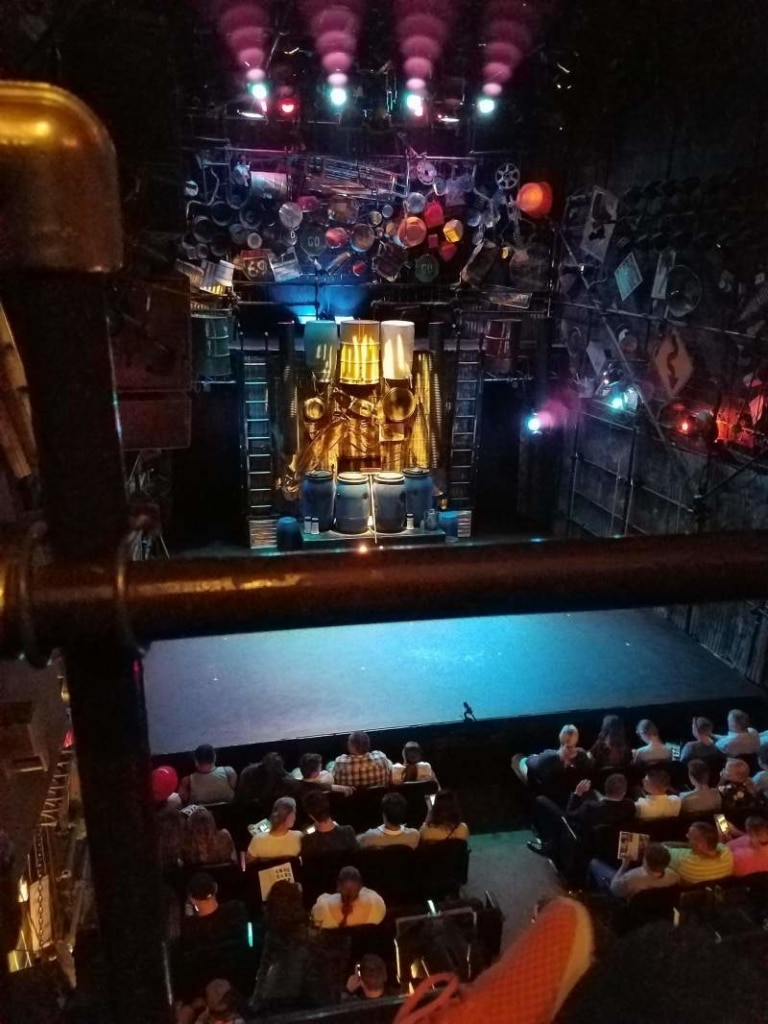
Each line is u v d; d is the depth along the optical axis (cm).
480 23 1402
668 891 716
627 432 1462
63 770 476
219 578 119
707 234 1202
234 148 1477
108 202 112
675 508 1329
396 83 1472
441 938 637
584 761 916
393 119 1514
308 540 1524
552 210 1625
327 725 1065
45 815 459
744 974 90
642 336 1388
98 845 139
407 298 1669
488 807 1037
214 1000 577
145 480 1423
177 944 656
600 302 1505
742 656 1205
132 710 132
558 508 1739
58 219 109
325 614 122
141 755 135
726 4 1143
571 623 1354
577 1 1333
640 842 801
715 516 1231
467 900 711
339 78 1398
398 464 1627
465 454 1659
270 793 841
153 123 783
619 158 1441
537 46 1424
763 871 730
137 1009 151
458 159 1573
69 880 491
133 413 873
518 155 1597
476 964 623
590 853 833
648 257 1352
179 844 748
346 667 1205
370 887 794
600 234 1479
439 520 1627
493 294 1659
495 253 1650
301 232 1559
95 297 115
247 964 677
